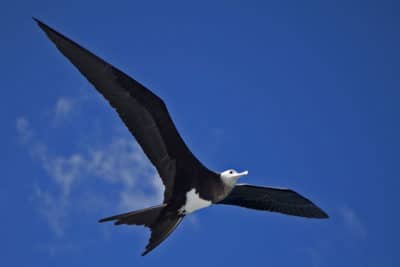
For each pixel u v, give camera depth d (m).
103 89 15.62
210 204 16.58
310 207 18.42
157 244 15.94
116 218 15.59
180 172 16.48
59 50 15.12
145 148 16.22
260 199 18.44
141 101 15.85
